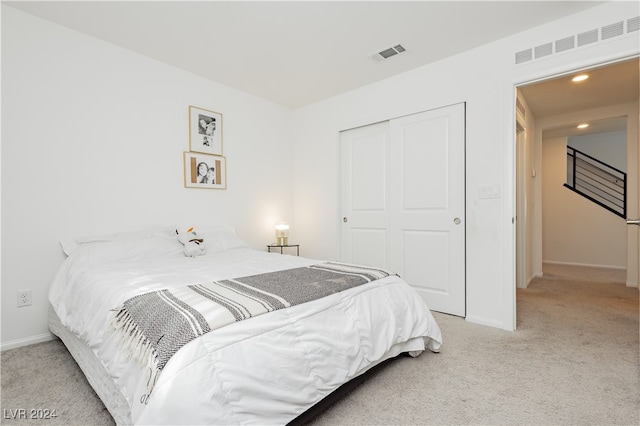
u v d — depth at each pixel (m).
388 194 3.33
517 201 3.84
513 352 2.07
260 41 2.56
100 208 2.54
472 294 2.68
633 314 2.86
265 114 3.84
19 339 2.20
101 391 1.46
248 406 1.11
